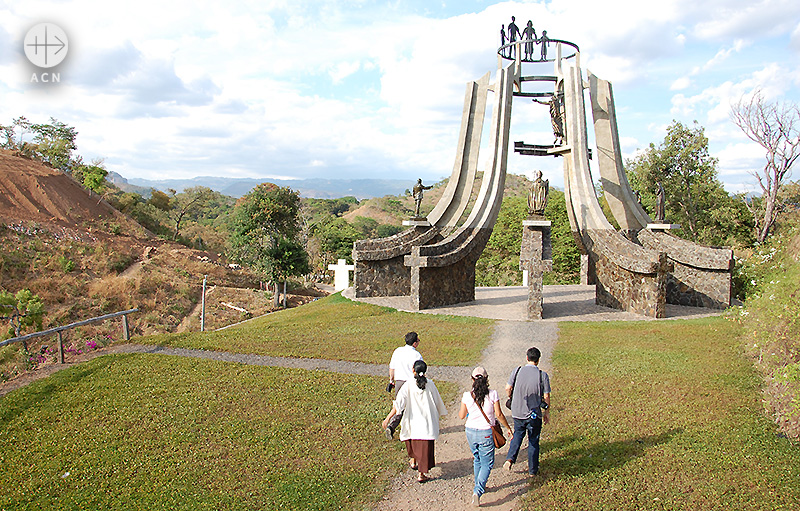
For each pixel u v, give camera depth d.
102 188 56.56
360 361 13.46
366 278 23.06
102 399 10.66
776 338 9.48
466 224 21.92
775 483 6.72
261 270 39.88
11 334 24.28
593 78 23.48
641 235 22.91
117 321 32.19
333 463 7.89
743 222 37.75
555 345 14.44
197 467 7.79
